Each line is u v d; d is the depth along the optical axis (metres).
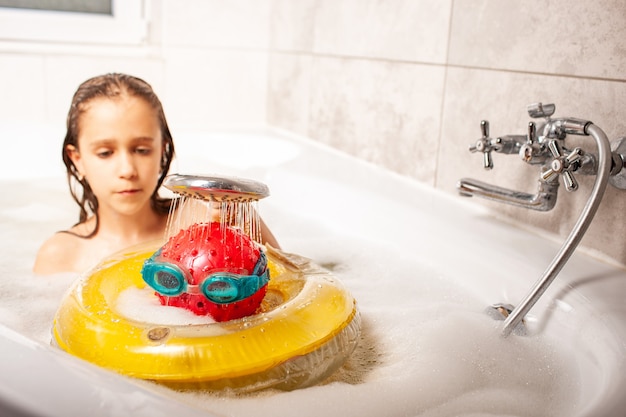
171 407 0.52
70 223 1.32
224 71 1.94
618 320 0.80
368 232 1.23
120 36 1.87
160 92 1.87
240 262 0.71
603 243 0.99
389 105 1.48
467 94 1.25
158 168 1.02
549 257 1.00
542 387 0.78
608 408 0.61
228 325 0.69
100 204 1.05
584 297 0.86
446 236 1.10
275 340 0.69
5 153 1.54
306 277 0.83
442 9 1.29
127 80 1.00
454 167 1.30
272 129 1.96
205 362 0.65
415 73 1.39
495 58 1.18
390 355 0.83
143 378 0.64
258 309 0.76
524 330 0.88
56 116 1.75
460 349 0.82
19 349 0.58
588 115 1.01
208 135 1.76
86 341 0.68
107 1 1.87
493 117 1.19
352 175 1.46
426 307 0.96
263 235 1.02
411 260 1.12
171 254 0.72
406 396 0.71
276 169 1.50
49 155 1.57
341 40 1.63
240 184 0.67
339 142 1.68
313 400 0.68
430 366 0.77
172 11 1.84
